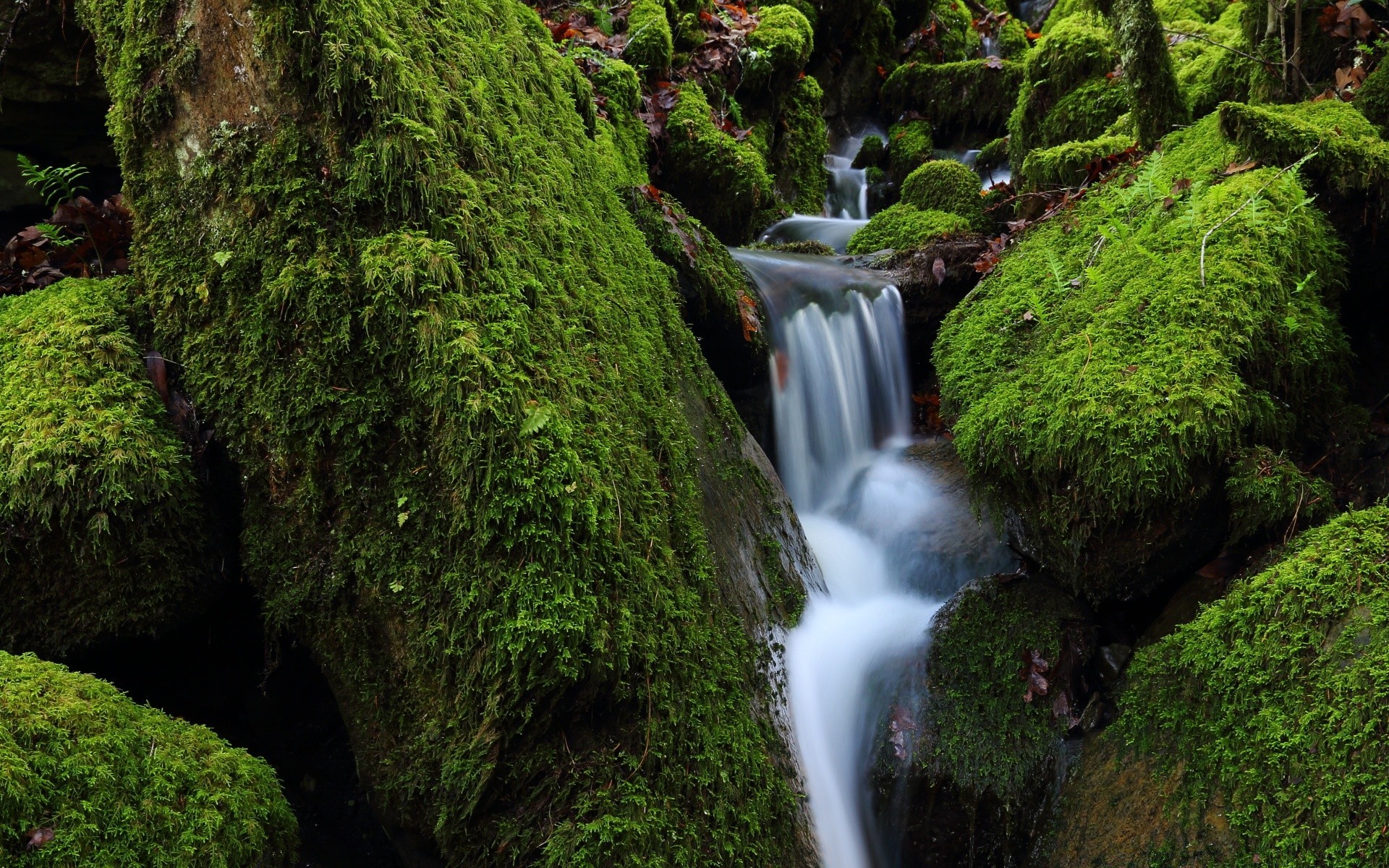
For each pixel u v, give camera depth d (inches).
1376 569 94.3
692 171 248.5
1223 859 91.0
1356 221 141.1
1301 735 88.5
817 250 234.2
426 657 94.0
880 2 384.5
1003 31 421.7
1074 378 122.5
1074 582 124.2
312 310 95.3
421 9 110.0
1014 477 125.3
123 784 76.6
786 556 133.9
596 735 91.7
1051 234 168.4
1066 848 105.5
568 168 128.6
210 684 106.8
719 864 90.4
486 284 96.6
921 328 193.0
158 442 98.5
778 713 111.6
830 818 112.8
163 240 105.0
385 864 103.0
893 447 182.5
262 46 95.1
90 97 143.6
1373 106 161.5
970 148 345.4
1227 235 131.7
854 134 374.9
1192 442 110.3
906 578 148.6
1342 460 125.4
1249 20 202.2
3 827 68.1
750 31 309.4
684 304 153.7
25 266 127.7
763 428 173.3
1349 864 80.4
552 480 89.5
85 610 95.3
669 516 107.3
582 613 88.4
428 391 92.0
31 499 90.7
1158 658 109.2
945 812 114.6
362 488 96.8
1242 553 115.6
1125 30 180.4
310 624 101.0
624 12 274.4
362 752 99.0
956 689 121.4
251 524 102.8
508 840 89.7
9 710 74.7
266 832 84.6
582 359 105.0
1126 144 196.4
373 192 95.0
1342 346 129.6
